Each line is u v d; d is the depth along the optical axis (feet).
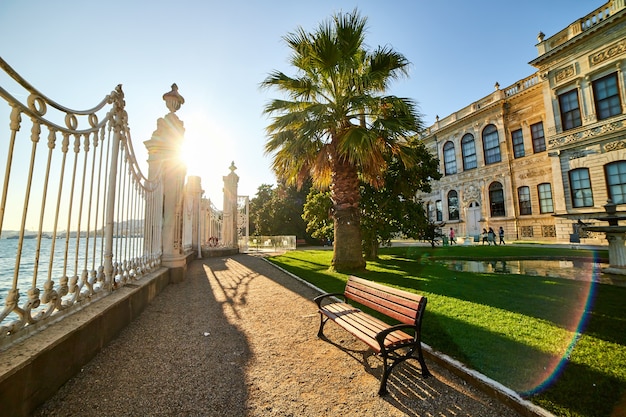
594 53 52.80
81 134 9.30
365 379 8.58
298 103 27.32
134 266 15.76
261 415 6.82
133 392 7.64
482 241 68.80
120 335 11.68
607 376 7.86
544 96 61.16
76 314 9.50
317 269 30.30
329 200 37.52
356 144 22.38
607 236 25.20
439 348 10.13
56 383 7.33
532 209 70.13
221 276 26.99
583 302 15.44
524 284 20.54
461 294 17.65
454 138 90.94
